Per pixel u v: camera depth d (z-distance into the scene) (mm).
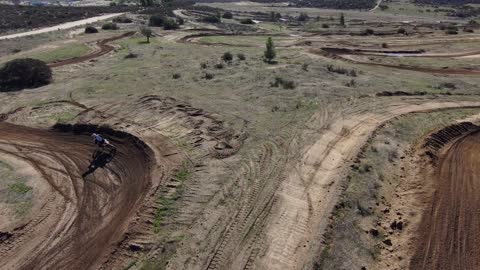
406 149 23750
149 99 31172
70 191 20062
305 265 14680
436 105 30562
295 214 17266
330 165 21125
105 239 16641
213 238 15922
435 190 20188
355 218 17375
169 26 75438
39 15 91938
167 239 15969
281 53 51562
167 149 23141
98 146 24500
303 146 23047
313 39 65125
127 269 14758
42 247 16297
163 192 18969
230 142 23703
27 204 18875
